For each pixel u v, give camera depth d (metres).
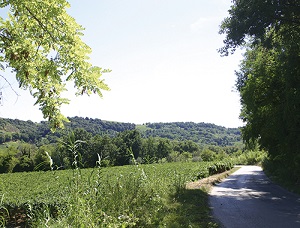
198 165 33.75
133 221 6.14
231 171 41.66
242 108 31.17
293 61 16.38
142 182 8.89
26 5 4.25
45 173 30.03
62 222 4.78
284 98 18.98
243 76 33.47
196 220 8.31
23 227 9.48
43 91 5.61
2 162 56.66
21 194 14.35
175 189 12.82
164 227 6.75
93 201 5.49
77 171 5.38
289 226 7.91
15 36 4.53
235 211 10.22
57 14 4.30
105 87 4.88
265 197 14.23
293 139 18.06
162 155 89.19
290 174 20.52
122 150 80.75
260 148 28.17
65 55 4.61
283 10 15.37
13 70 4.96
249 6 15.55
